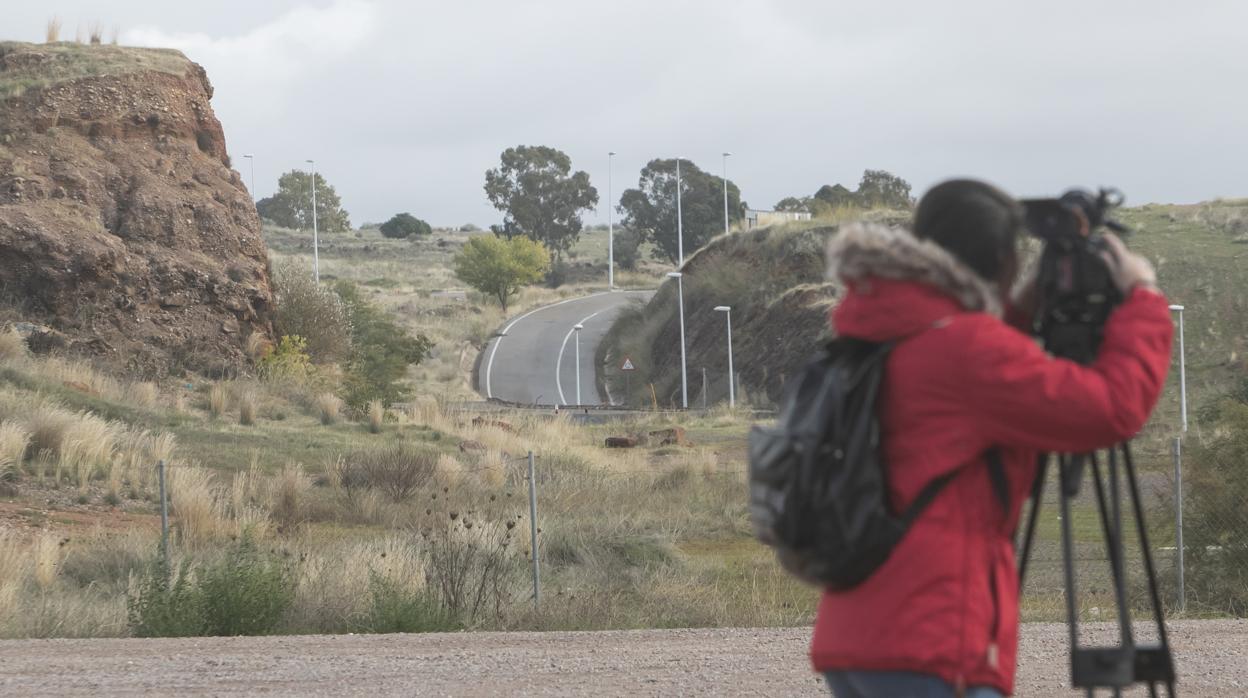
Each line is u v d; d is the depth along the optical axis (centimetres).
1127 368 332
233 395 4216
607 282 16488
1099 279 350
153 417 3669
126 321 4662
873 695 338
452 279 15088
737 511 2850
